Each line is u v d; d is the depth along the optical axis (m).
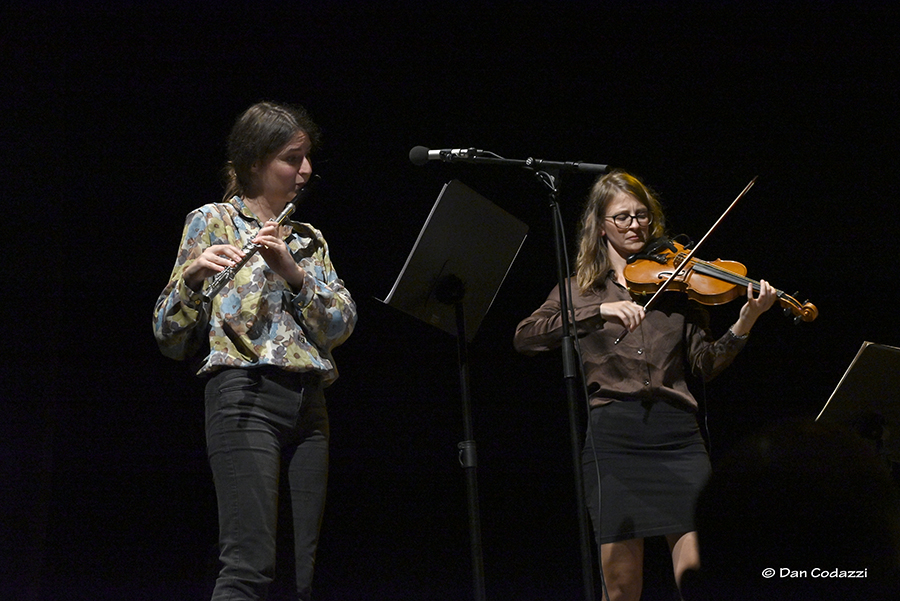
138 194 5.96
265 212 3.40
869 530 0.86
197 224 3.20
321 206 6.31
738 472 0.90
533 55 6.40
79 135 5.88
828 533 0.86
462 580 6.22
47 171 4.90
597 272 4.18
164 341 3.10
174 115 5.99
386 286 6.40
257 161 3.36
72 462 5.75
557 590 6.21
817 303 6.20
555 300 4.20
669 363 3.88
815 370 6.17
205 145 6.02
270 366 3.08
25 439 4.61
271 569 2.95
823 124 6.18
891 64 6.06
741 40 6.25
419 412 6.44
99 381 5.87
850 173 6.16
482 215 3.57
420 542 6.25
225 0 6.05
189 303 3.03
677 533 3.64
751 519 0.88
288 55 6.18
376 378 6.45
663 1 6.30
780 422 0.93
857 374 3.38
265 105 3.46
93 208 5.91
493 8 6.37
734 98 6.29
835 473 0.88
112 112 5.92
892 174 6.11
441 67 6.38
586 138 6.39
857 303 6.16
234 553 2.93
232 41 6.09
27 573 4.50
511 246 3.70
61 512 5.66
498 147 6.41
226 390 3.06
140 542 5.73
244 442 3.00
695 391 4.20
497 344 6.55
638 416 3.78
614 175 4.34
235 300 3.12
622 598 3.69
